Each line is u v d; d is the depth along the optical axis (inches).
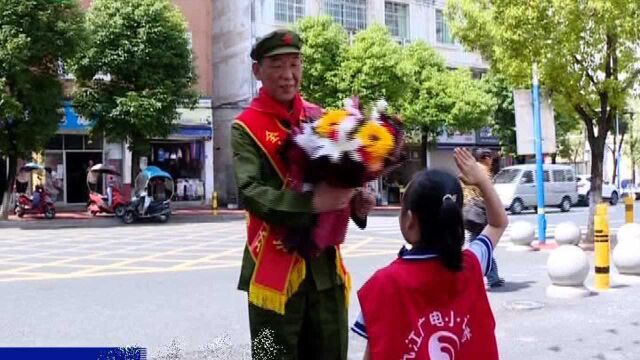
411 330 91.6
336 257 113.7
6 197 879.7
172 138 1151.6
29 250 576.7
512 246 530.9
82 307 323.6
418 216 93.2
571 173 1112.8
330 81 1055.6
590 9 484.4
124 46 925.8
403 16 1398.9
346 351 116.4
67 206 1088.8
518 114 526.9
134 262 494.0
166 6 973.8
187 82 980.6
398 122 97.7
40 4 821.2
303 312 110.5
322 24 1071.6
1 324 286.2
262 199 100.6
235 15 1258.6
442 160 1416.1
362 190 106.1
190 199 1180.5
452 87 1194.6
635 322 275.6
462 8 560.1
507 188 1026.1
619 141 1834.4
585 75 522.6
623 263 370.3
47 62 857.5
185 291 367.6
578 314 292.0
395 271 94.1
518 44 512.7
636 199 1509.6
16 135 854.5
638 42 506.6
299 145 94.6
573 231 524.4
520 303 314.7
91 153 1108.5
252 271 111.3
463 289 93.7
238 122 109.3
